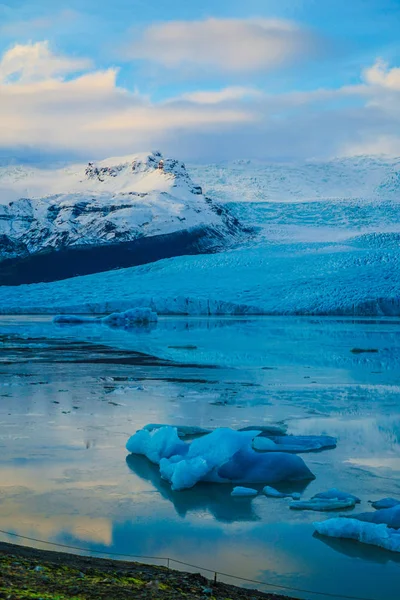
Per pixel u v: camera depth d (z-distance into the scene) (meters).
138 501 11.77
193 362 33.41
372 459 14.51
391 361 34.44
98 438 16.09
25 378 26.78
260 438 15.41
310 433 16.94
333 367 31.53
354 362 33.81
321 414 19.44
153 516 11.05
